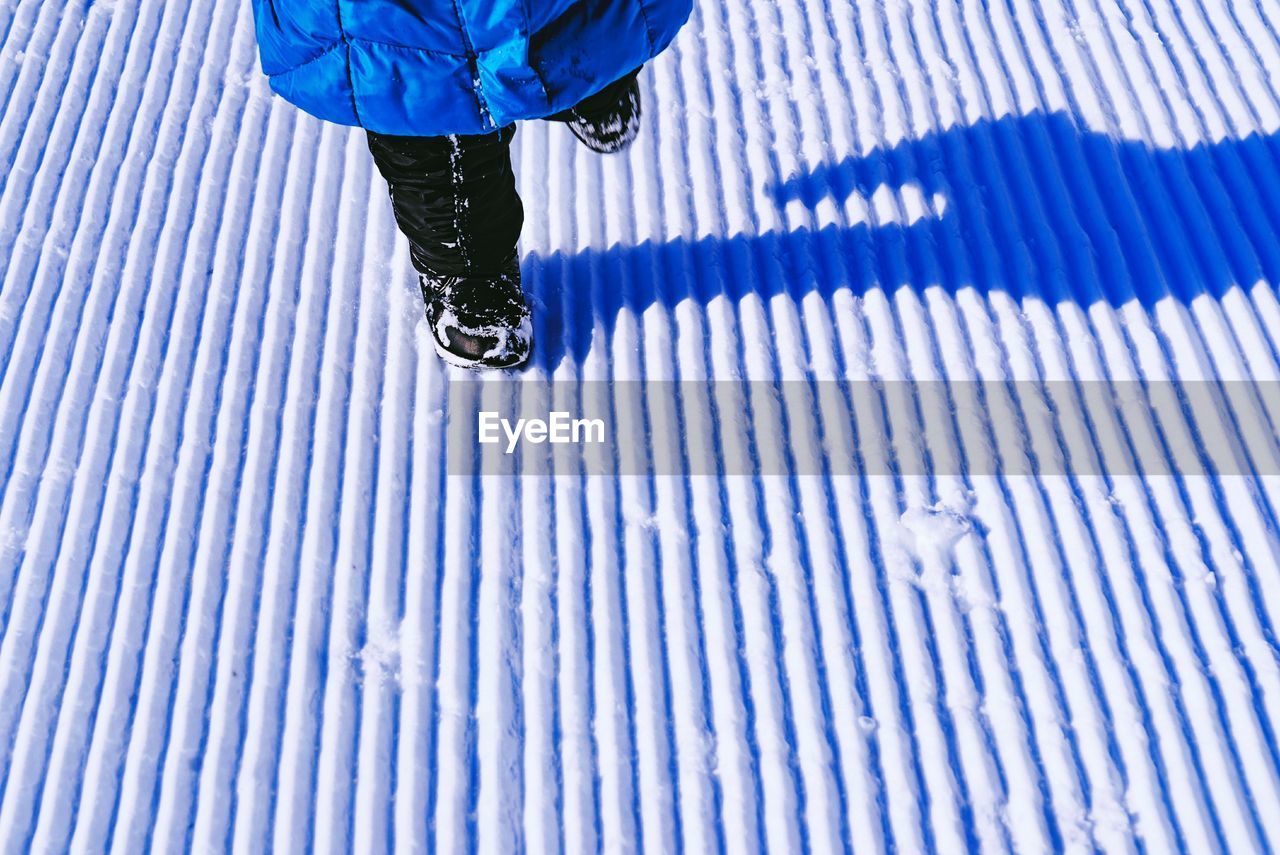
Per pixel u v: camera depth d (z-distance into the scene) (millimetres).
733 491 1871
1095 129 2391
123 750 1640
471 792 1594
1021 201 2287
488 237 1896
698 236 2250
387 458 1929
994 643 1697
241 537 1843
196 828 1565
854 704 1647
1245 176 2301
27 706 1677
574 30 1435
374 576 1794
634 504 1860
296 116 2512
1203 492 1850
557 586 1774
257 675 1697
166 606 1769
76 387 2045
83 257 2248
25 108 2523
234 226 2299
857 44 2590
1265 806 1546
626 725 1642
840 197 2314
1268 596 1736
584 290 2172
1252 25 2588
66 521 1876
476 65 1451
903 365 2027
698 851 1532
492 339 1999
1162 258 2186
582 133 1715
